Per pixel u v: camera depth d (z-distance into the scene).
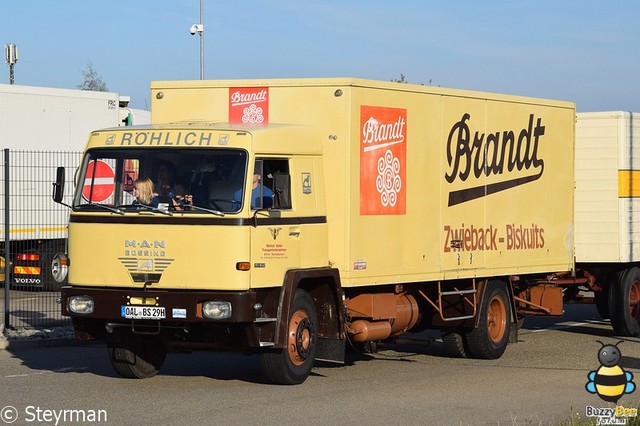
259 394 12.96
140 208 12.93
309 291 14.20
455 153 16.08
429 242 15.55
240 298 12.56
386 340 16.47
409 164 15.14
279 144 13.30
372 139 14.44
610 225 20.30
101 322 13.59
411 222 15.20
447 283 16.45
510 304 17.52
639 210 20.88
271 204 13.23
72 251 13.33
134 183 13.14
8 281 18.53
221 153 12.95
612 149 20.30
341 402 12.48
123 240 12.98
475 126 16.52
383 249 14.66
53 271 23.58
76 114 27.12
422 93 15.40
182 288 12.76
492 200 16.89
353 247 14.11
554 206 18.39
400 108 14.96
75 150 26.98
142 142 13.23
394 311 15.28
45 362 15.84
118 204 13.14
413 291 15.98
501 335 17.20
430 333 20.53
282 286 13.16
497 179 17.00
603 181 20.36
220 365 15.65
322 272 13.70
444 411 12.03
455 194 16.08
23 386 13.50
